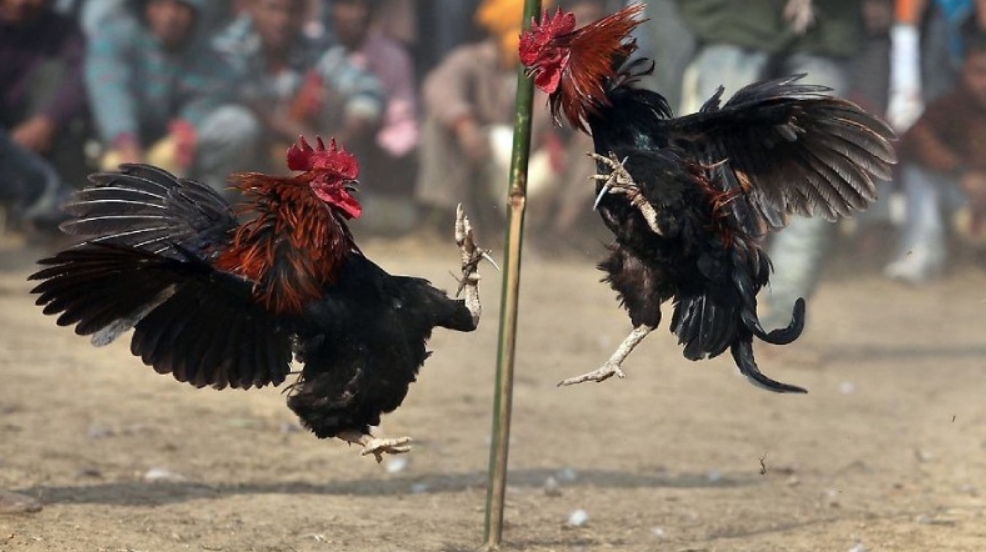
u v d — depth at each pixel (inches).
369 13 2257.6
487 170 2229.3
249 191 794.8
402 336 798.5
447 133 2225.6
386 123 2262.6
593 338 1686.8
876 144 829.8
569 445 1221.1
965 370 1604.3
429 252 2185.0
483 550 906.7
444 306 810.2
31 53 2044.8
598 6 2130.9
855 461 1199.6
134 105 2043.6
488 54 2251.5
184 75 2082.9
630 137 842.8
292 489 1050.7
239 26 2165.4
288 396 805.9
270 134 2161.7
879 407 1411.2
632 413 1347.2
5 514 931.3
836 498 1084.5
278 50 2175.2
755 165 849.5
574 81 840.9
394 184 2269.9
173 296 776.9
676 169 814.5
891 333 1824.6
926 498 1088.2
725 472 1156.5
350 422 800.3
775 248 1598.2
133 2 2050.9
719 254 828.0
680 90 2060.8
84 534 900.0
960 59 2250.2
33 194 1893.5
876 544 959.0
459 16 2405.3
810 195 851.4
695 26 1614.2
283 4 2146.9
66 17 2065.7
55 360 1421.0
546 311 1830.7
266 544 904.3
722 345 834.2
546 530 973.2
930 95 2311.8
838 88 1603.1
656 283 832.9
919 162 2214.6
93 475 1047.6
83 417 1218.0
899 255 2289.6
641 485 1106.7
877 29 2217.0
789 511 1044.5
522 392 1408.7
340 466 1123.9
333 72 2220.7
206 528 932.6
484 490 1074.1
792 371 1567.4
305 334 794.2
